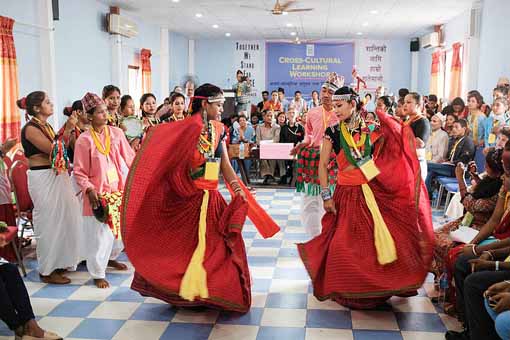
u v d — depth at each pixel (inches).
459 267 116.8
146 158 127.4
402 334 122.6
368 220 131.3
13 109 260.2
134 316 134.2
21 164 176.7
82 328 127.2
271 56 631.8
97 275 155.6
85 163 153.3
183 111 181.2
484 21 370.9
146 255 128.0
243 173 331.0
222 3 386.0
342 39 622.5
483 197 135.2
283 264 174.6
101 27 382.6
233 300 126.1
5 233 146.6
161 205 129.7
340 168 136.7
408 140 133.7
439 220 238.5
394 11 422.3
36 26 283.6
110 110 197.2
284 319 131.4
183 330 125.9
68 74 333.1
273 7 402.0
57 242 158.4
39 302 143.9
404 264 128.3
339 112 135.0
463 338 115.9
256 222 145.6
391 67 625.3
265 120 346.6
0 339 121.5
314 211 185.3
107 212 151.3
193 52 633.0
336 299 139.9
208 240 130.3
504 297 93.8
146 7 404.5
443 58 491.8
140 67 460.8
